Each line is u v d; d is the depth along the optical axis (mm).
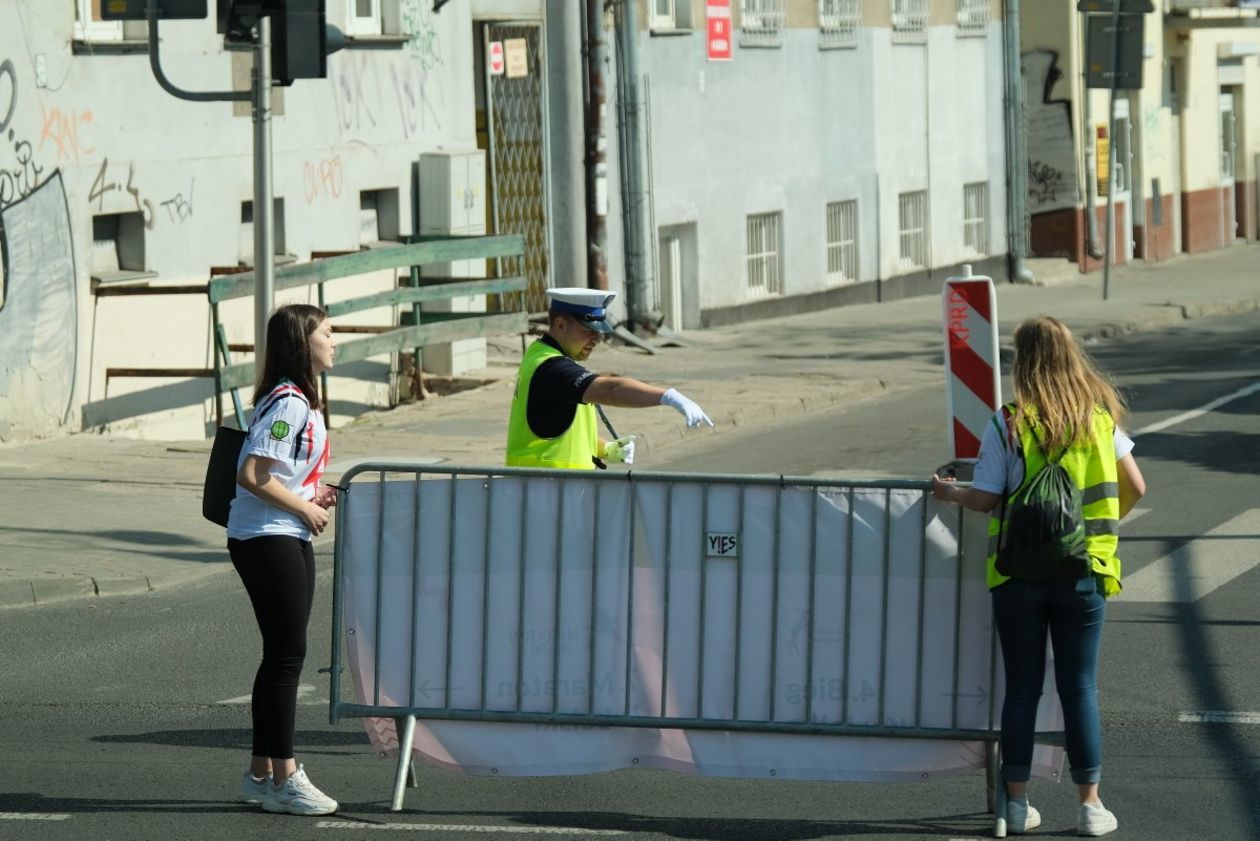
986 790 24531
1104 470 22344
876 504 23594
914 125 109875
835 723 23828
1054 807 23953
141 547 41094
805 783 25406
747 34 93125
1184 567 38375
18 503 45469
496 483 24172
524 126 79438
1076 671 22516
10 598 36875
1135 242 138125
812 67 99062
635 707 24156
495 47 77125
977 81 116938
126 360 57406
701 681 24000
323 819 23609
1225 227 154750
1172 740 26828
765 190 95125
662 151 86312
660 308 86875
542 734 24406
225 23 40469
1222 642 32344
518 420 25156
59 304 54750
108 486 47875
